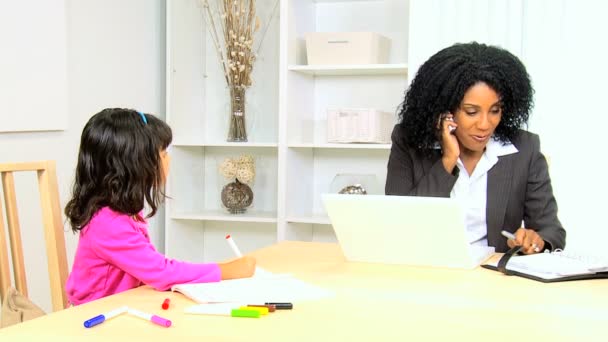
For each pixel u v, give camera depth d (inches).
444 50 81.0
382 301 50.7
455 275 61.3
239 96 130.9
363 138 121.2
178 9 131.8
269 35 137.1
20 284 67.6
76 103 114.0
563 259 64.1
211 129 143.2
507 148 79.4
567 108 114.5
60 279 68.2
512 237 70.5
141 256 56.0
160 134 61.4
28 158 103.6
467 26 117.5
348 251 67.9
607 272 60.6
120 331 42.0
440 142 79.7
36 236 104.7
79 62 114.5
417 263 65.6
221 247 145.1
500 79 76.0
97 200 57.6
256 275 59.5
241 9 130.1
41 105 104.9
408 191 82.5
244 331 42.1
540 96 115.9
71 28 112.5
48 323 43.9
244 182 132.8
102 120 59.1
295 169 128.5
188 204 138.5
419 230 63.2
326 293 52.6
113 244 56.6
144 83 132.4
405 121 83.6
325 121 135.8
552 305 50.2
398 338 41.0
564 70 114.5
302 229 133.5
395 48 130.3
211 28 142.2
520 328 43.8
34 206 104.2
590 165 113.6
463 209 60.5
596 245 113.7
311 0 133.0
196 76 139.4
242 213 135.0
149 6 133.8
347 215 65.6
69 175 112.4
